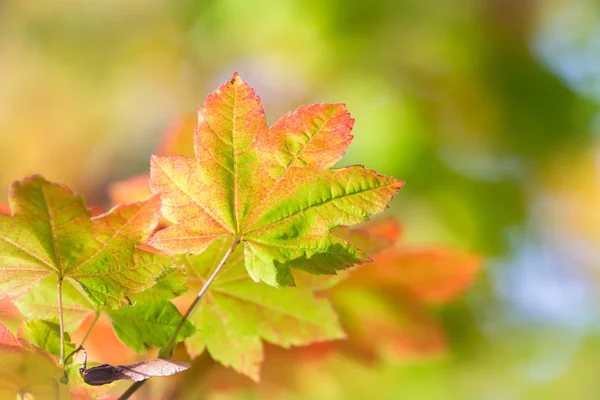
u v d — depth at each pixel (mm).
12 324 675
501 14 1584
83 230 618
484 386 1278
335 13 1577
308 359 740
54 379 612
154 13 2029
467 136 1531
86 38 2104
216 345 675
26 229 615
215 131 635
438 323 779
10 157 2117
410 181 1421
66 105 2160
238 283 667
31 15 2176
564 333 1596
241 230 640
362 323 765
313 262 638
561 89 1595
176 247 636
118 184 738
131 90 2113
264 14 1672
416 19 1563
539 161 1566
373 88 1545
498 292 1365
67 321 649
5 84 2137
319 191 639
